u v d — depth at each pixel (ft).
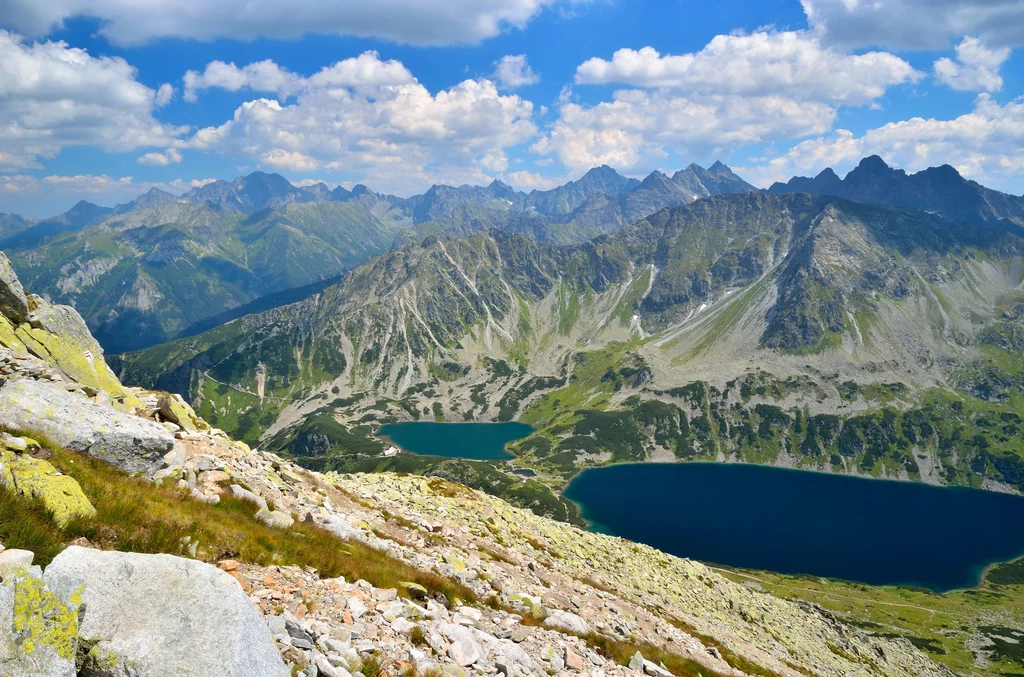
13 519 34.96
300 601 44.57
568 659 61.00
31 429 54.54
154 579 29.01
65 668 23.72
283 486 90.84
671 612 157.69
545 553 150.82
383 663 39.73
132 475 59.82
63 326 106.32
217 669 26.37
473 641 50.75
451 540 116.37
